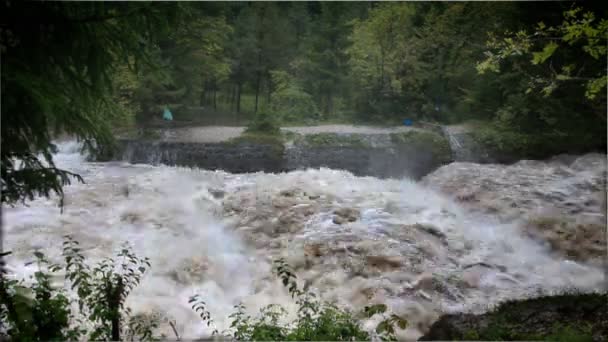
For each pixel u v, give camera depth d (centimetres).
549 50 557
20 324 333
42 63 405
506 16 1755
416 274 744
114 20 421
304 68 2244
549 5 1620
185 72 1802
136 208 977
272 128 1638
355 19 2112
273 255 814
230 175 1327
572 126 1631
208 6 1733
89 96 448
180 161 1449
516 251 889
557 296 471
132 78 1457
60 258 736
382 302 665
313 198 1075
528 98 1675
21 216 883
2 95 353
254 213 977
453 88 2059
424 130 1739
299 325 439
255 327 437
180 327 586
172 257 772
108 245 807
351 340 414
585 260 874
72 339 360
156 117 1770
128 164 1382
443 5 2170
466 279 746
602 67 1509
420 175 1512
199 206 1030
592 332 390
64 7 400
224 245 854
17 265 698
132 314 586
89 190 1064
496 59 689
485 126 1756
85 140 454
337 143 1534
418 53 2033
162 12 419
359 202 1075
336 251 806
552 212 1036
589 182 1220
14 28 389
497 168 1420
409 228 912
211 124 1892
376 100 2033
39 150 416
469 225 986
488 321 435
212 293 687
